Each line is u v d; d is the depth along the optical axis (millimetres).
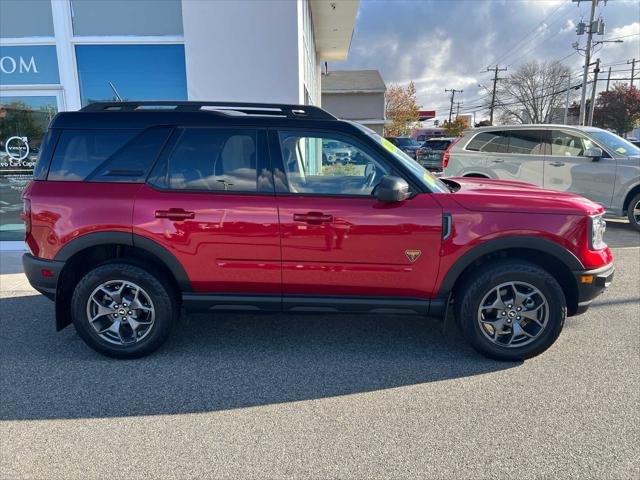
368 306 3654
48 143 3744
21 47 7680
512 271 3518
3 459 2621
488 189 3961
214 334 4305
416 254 3529
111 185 3658
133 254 3898
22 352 3959
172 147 3662
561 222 3502
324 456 2625
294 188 3615
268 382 3449
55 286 3699
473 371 3582
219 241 3582
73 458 2627
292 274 3617
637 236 8250
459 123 67812
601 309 4793
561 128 9000
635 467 2514
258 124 3656
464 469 2510
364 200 3547
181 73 7723
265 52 7387
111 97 7812
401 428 2875
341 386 3385
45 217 3654
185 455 2643
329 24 15789
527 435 2789
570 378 3445
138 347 3748
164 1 7512
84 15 7578
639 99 50125
